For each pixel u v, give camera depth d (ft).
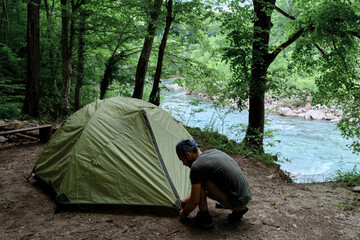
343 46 27.50
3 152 19.51
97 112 13.52
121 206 11.71
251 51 26.58
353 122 26.40
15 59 40.50
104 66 51.24
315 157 43.06
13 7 47.60
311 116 78.07
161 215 11.04
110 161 11.76
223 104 29.40
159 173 11.72
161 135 13.28
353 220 10.75
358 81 29.55
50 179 13.00
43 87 47.32
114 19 39.50
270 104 96.53
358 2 28.43
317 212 11.63
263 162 23.11
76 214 11.02
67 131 14.03
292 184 17.83
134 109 13.32
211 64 70.38
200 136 27.32
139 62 36.65
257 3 30.14
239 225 10.40
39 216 10.80
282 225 10.43
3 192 12.95
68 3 39.63
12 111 35.22
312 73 31.76
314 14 27.22
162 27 39.37
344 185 16.55
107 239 9.27
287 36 34.35
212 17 33.63
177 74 48.83
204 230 9.93
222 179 9.03
